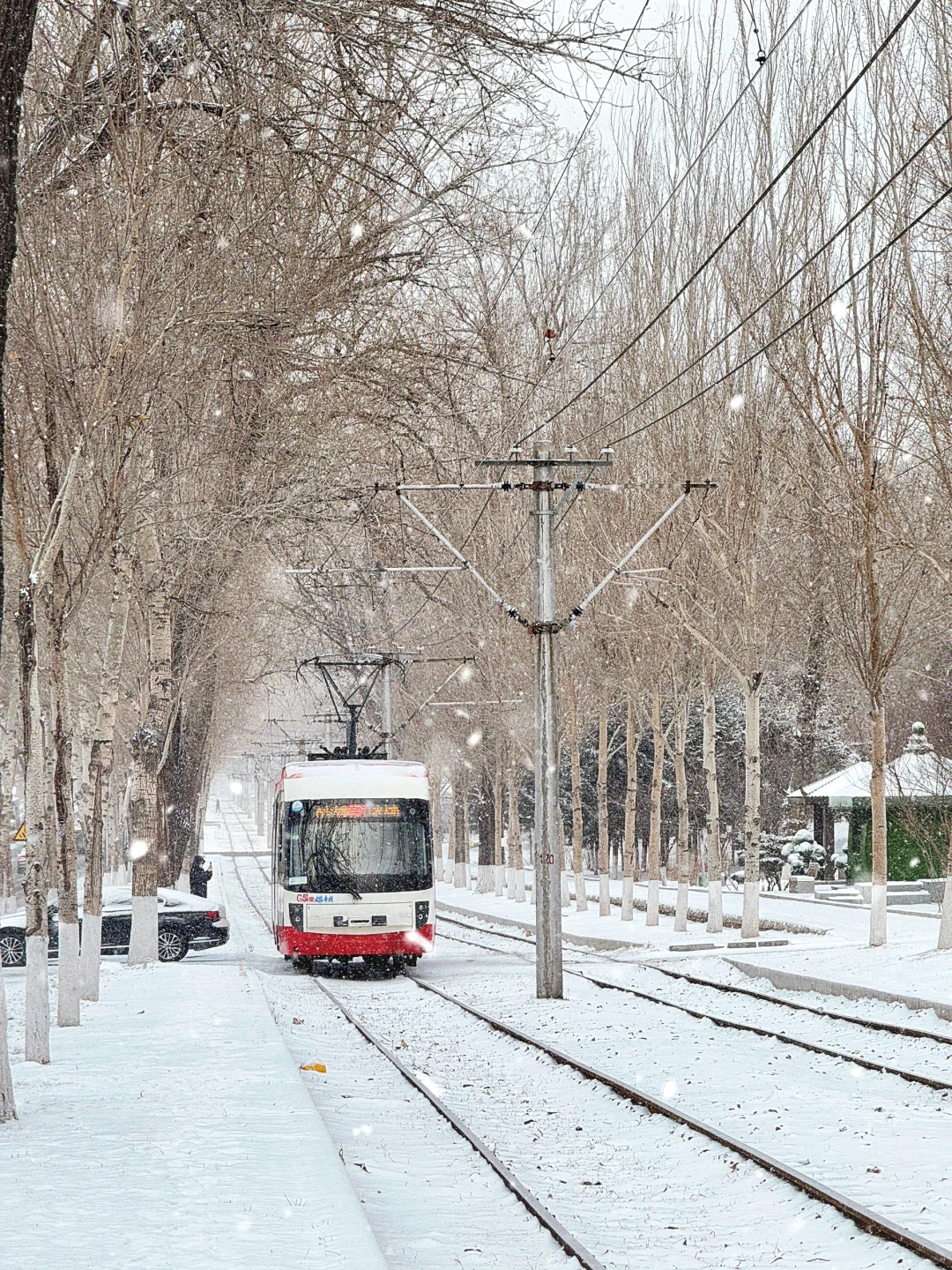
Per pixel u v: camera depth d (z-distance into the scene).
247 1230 7.38
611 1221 8.98
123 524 20.39
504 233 17.94
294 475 23.00
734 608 31.55
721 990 22.73
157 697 27.70
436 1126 12.02
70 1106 11.50
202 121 16.05
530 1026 19.30
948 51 22.53
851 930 32.97
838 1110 12.11
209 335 18.30
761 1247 8.24
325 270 18.44
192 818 50.94
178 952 31.31
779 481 30.64
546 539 23.95
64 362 16.86
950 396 22.67
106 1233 7.33
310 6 12.51
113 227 16.70
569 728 48.09
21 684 15.87
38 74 15.20
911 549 24.97
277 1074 13.00
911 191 23.58
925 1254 7.66
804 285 27.89
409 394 21.11
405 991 25.09
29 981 14.66
